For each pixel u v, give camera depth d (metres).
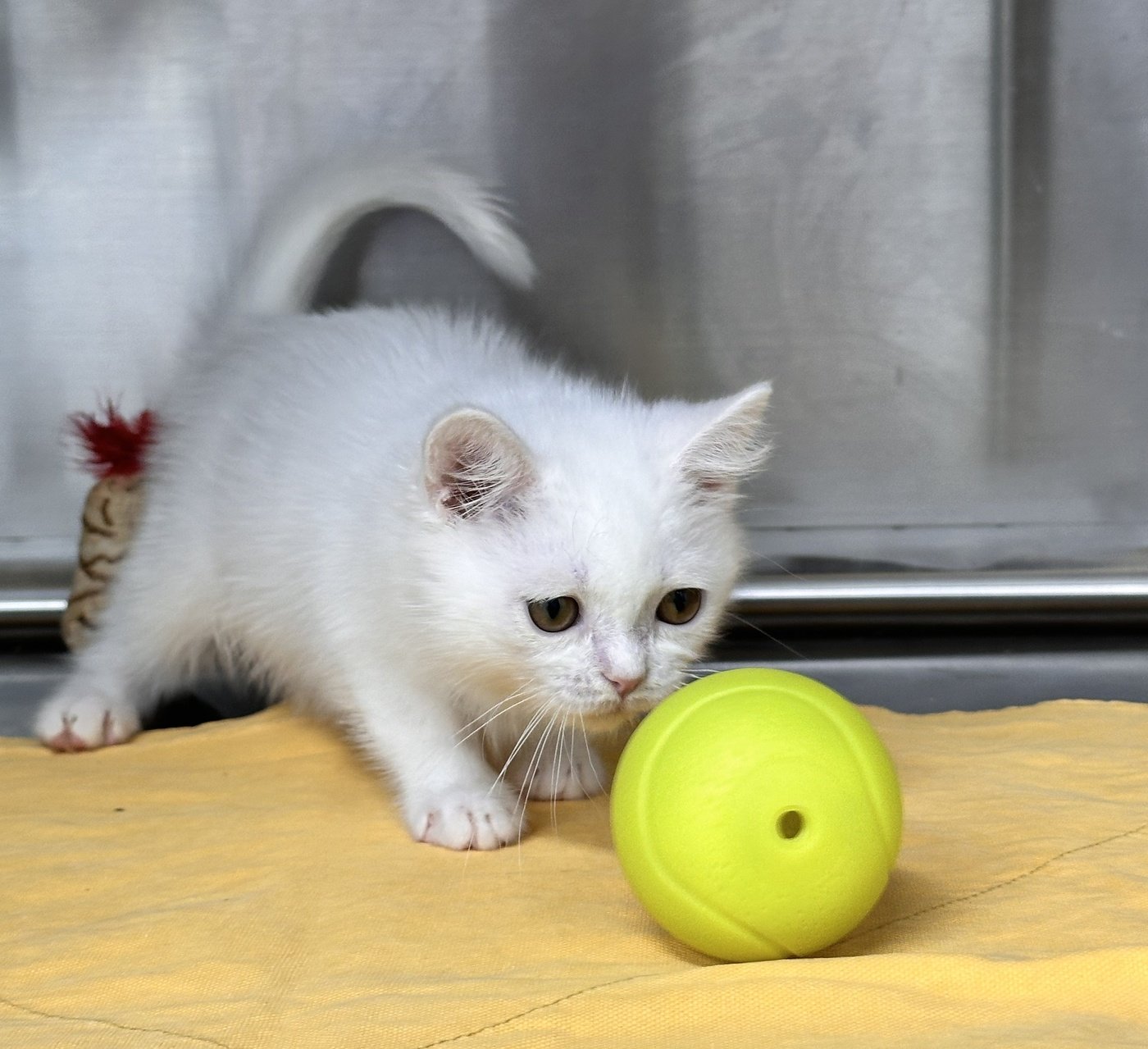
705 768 0.52
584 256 0.82
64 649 0.80
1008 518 0.84
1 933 0.55
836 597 0.81
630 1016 0.50
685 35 0.80
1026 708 0.70
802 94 0.81
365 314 0.72
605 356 0.83
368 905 0.56
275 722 0.70
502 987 0.51
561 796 0.65
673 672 0.59
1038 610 0.81
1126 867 0.57
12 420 0.83
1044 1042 0.48
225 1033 0.50
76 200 0.81
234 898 0.57
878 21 0.80
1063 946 0.53
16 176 0.81
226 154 0.81
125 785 0.65
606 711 0.59
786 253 0.82
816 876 0.52
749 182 0.82
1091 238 0.82
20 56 0.80
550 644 0.59
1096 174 0.81
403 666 0.62
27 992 0.53
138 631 0.71
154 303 0.82
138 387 0.83
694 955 0.54
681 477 0.60
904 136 0.81
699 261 0.82
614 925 0.55
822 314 0.83
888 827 0.52
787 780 0.52
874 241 0.82
